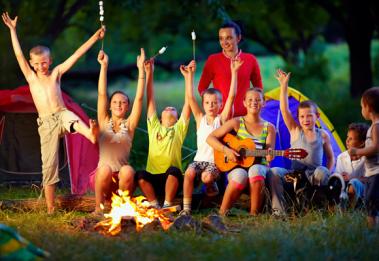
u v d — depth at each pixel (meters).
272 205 8.62
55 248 6.87
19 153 11.19
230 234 7.69
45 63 9.05
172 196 8.89
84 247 6.96
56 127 9.01
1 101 10.53
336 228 7.60
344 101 20.36
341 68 36.16
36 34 19.36
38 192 10.63
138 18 27.36
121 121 9.11
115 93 9.10
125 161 9.07
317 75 23.41
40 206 9.09
